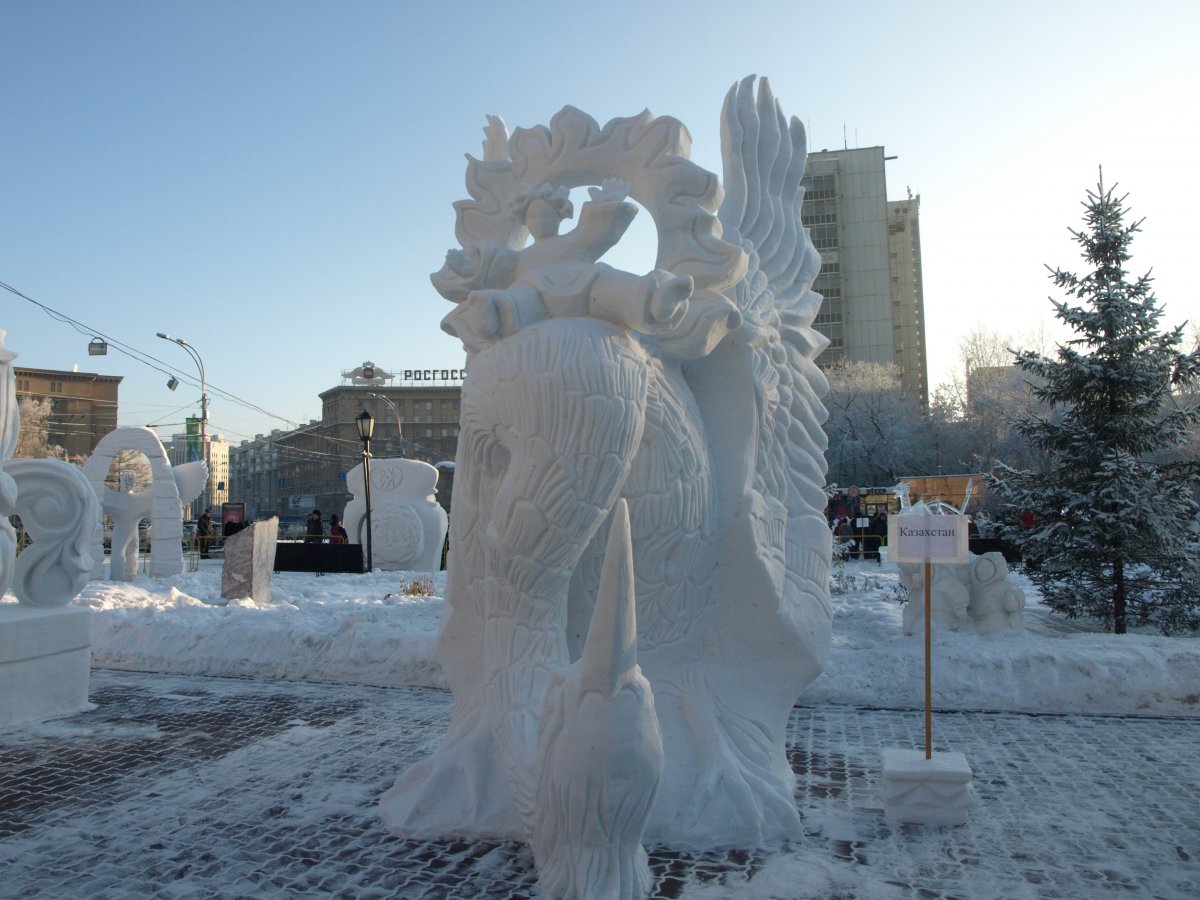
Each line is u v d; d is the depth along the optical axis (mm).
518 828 3377
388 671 7016
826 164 54906
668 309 2971
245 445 84125
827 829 3584
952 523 3943
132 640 7844
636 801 2596
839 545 17672
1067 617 9336
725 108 4398
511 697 3104
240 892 3000
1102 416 8656
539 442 2977
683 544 3412
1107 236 8633
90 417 63531
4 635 5457
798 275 4371
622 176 3775
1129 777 4383
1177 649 6258
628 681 2578
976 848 3395
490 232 3859
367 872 3145
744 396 3682
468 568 3467
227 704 6184
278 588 12898
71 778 4383
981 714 5852
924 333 65375
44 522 6035
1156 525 8102
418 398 61281
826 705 6129
